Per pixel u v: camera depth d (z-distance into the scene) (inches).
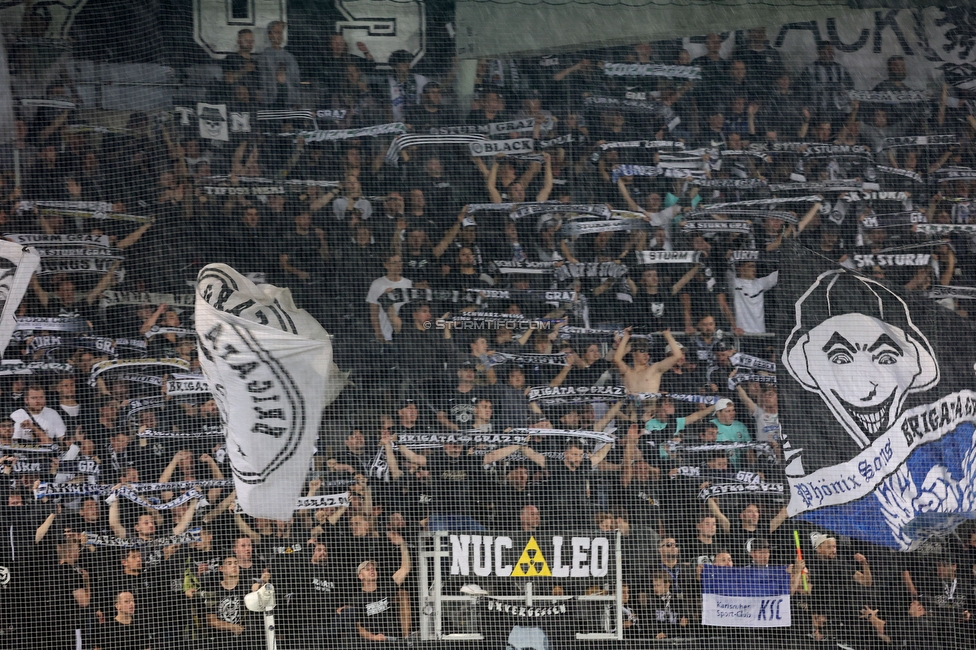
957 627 209.6
